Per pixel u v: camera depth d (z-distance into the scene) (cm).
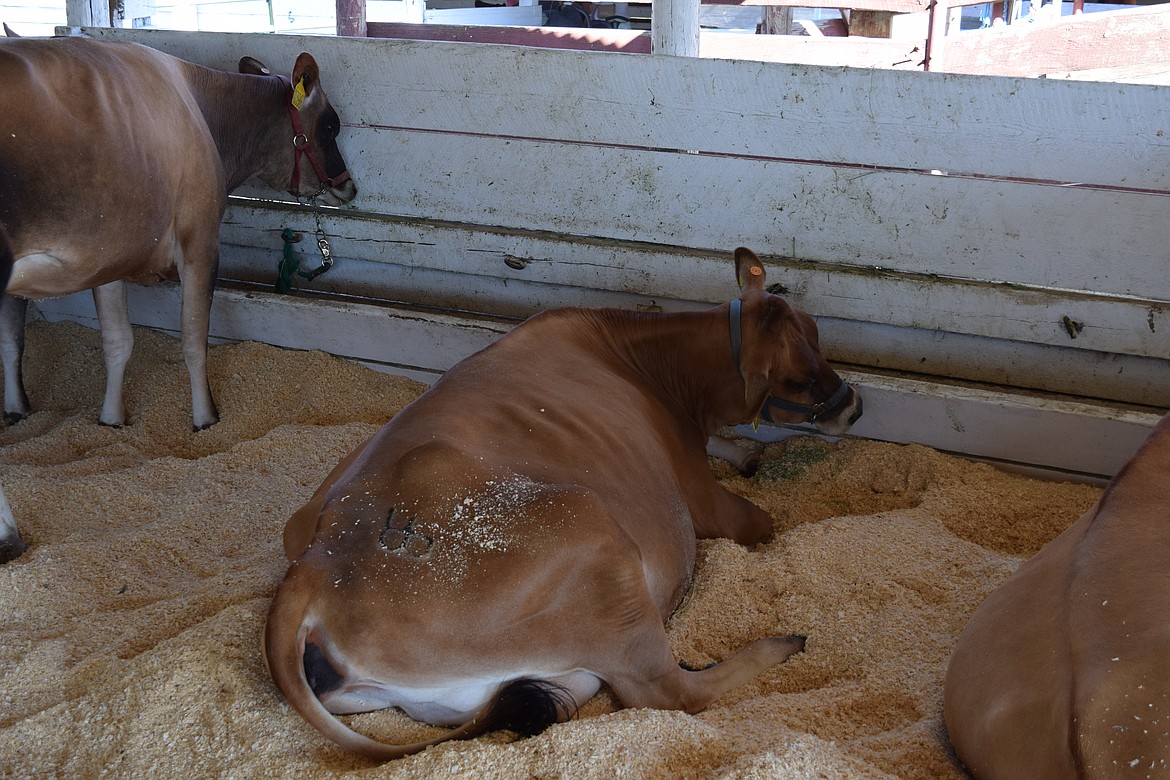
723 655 299
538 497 253
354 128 516
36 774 237
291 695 227
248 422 474
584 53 455
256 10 1289
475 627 238
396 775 222
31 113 362
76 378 525
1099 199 396
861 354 452
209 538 360
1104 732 185
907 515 371
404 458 262
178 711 250
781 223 446
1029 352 426
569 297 492
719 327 374
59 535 363
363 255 530
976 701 223
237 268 571
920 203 421
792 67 421
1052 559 237
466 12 915
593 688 258
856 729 257
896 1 641
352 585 237
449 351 491
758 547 374
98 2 624
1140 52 666
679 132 449
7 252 363
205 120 469
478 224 503
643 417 344
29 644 288
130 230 410
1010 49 668
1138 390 415
